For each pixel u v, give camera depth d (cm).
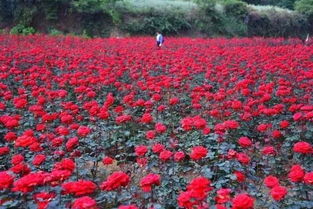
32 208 386
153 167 580
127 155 640
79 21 2934
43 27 2864
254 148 662
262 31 3869
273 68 1167
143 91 955
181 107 893
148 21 3150
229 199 412
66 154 586
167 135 710
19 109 778
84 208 326
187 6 3534
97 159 594
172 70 1138
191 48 1858
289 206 450
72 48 1772
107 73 1033
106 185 373
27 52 1438
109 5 3045
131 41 2109
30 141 480
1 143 677
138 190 490
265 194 531
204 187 365
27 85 938
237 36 3612
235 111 779
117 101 943
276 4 5159
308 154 598
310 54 1656
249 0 4941
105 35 2955
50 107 830
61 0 2878
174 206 461
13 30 2723
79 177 522
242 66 1362
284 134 703
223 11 3728
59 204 399
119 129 708
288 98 852
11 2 2844
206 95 812
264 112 697
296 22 4097
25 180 360
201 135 647
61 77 1051
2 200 400
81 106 844
